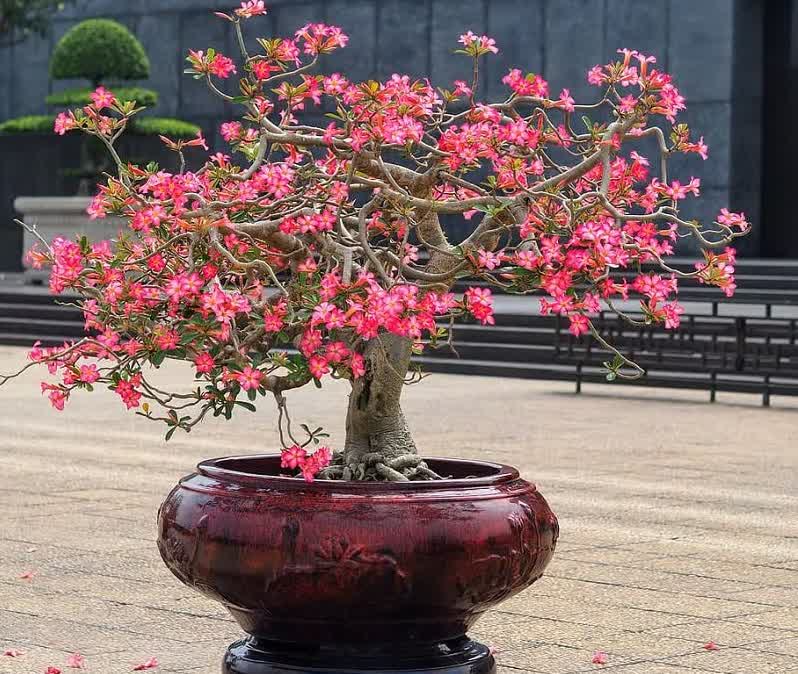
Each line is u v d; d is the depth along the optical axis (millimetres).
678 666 5746
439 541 4430
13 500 9477
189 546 4621
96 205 4980
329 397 16391
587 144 5664
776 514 9266
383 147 4820
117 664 5711
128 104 4980
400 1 29266
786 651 5988
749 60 26625
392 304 4289
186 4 31875
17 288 26703
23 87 34344
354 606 4449
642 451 12188
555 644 6082
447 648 4742
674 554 7973
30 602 6738
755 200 27094
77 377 4715
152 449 11969
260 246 5168
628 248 4797
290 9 30641
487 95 28250
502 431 13438
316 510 4445
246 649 4773
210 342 4578
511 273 4754
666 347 17062
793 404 16391
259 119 4848
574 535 8500
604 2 26938
